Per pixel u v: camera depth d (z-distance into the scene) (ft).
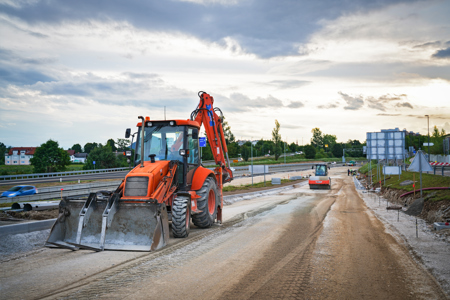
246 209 55.72
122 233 26.71
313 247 26.81
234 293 16.69
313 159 452.35
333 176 230.48
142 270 20.53
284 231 34.12
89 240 26.73
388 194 78.69
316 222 40.42
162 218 26.61
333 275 19.62
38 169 253.03
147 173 28.22
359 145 600.39
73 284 18.03
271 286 17.72
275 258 23.41
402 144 104.58
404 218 44.70
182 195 32.48
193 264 21.88
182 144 34.47
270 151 399.85
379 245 27.55
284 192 103.65
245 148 334.24
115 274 19.72
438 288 17.49
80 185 108.78
